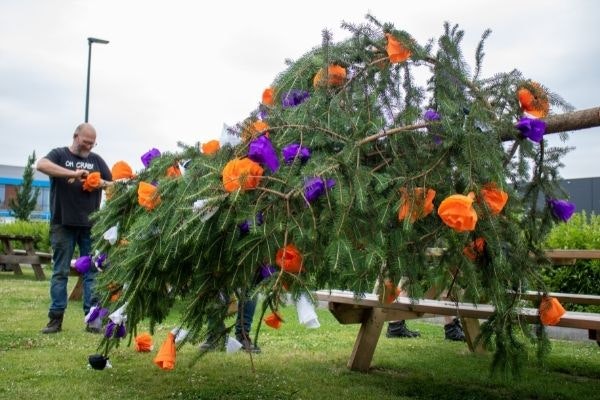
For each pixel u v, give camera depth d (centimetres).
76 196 509
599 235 609
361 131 256
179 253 256
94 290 315
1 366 362
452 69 261
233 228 245
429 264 263
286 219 237
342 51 279
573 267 600
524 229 287
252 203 240
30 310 625
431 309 336
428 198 239
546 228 290
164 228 257
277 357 428
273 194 242
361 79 277
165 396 309
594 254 408
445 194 250
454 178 253
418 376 379
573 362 437
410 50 258
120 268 286
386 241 239
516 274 269
